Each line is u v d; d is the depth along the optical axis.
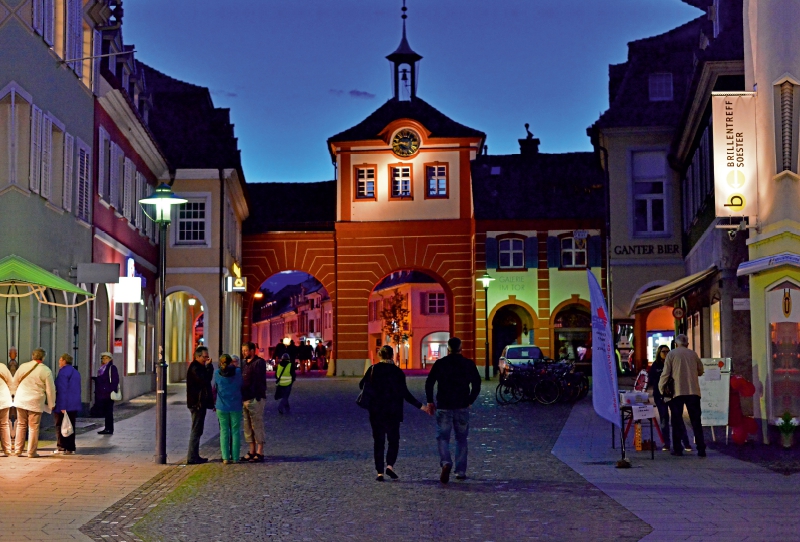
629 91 39.59
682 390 16.72
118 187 31.50
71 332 25.03
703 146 27.81
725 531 10.23
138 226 35.03
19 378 17.41
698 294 28.17
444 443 14.05
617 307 39.19
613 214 39.19
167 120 44.72
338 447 19.02
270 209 58.97
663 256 39.00
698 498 12.39
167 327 44.62
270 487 13.73
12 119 21.14
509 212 52.44
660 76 39.69
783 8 19.72
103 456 17.58
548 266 52.16
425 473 15.07
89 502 12.42
